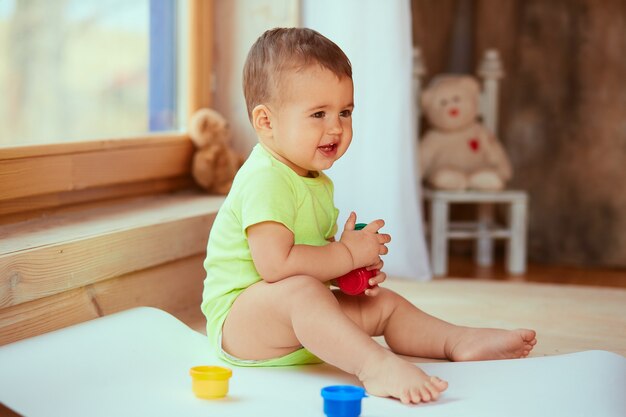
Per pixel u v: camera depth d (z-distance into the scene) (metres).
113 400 1.16
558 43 2.87
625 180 2.84
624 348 1.58
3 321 1.42
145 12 2.23
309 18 2.27
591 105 2.85
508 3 2.91
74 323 1.57
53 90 2.01
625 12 2.79
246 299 1.32
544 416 1.12
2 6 1.89
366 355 1.20
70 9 2.05
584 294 2.05
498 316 1.81
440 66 2.98
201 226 1.92
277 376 1.29
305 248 1.31
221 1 2.34
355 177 2.24
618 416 1.12
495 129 2.77
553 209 2.91
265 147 1.40
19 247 1.46
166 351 1.38
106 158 1.95
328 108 1.34
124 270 1.67
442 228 2.59
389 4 2.20
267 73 1.36
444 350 1.42
